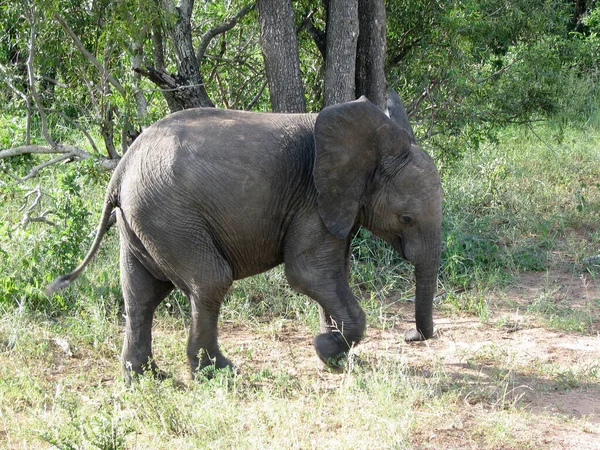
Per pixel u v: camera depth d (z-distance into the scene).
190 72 13.45
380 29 13.56
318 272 8.89
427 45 15.18
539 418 8.18
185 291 8.94
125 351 9.23
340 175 8.68
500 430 7.71
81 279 12.12
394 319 11.85
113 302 11.84
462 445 7.50
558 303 12.40
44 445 7.56
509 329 11.37
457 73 14.85
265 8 12.79
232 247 8.86
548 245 15.12
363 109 8.73
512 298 12.77
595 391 8.98
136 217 8.65
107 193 9.03
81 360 10.20
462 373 9.52
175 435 7.70
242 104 16.09
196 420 7.82
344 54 12.94
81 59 13.10
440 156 16.39
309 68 16.08
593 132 23.36
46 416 8.10
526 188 18.02
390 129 8.81
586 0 29.03
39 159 16.39
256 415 7.96
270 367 9.88
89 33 13.27
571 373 9.30
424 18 15.25
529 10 16.70
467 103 15.48
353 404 8.26
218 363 9.19
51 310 11.66
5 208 14.36
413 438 7.62
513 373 9.51
